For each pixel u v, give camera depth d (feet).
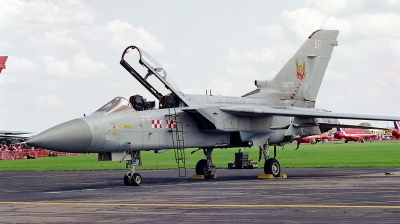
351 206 40.88
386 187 55.88
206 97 77.92
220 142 77.51
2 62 133.08
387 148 223.71
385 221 34.06
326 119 83.61
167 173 94.73
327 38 90.12
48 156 248.32
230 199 47.47
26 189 64.95
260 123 78.74
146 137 68.54
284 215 37.17
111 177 86.84
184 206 43.16
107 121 64.80
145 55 71.77
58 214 40.04
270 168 76.74
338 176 75.36
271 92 84.12
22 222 36.45
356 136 375.45
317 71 89.04
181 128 72.90
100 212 40.63
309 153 190.19
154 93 74.33
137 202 46.83
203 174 79.25
